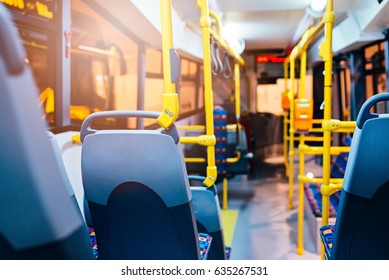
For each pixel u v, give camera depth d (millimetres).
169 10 1417
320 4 3303
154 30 3504
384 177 1248
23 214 611
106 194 1391
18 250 641
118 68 3504
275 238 3875
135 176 1327
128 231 1457
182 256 1448
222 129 4895
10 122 567
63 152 2172
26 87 574
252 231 4098
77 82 2861
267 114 9688
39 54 2094
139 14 3020
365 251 1397
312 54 7945
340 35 5332
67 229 641
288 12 4750
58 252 637
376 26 4090
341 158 5145
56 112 2170
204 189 2205
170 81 1354
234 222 4398
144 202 1371
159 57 4777
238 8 4492
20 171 589
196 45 5762
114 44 3426
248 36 6770
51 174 613
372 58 5016
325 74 2223
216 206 2209
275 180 6828
